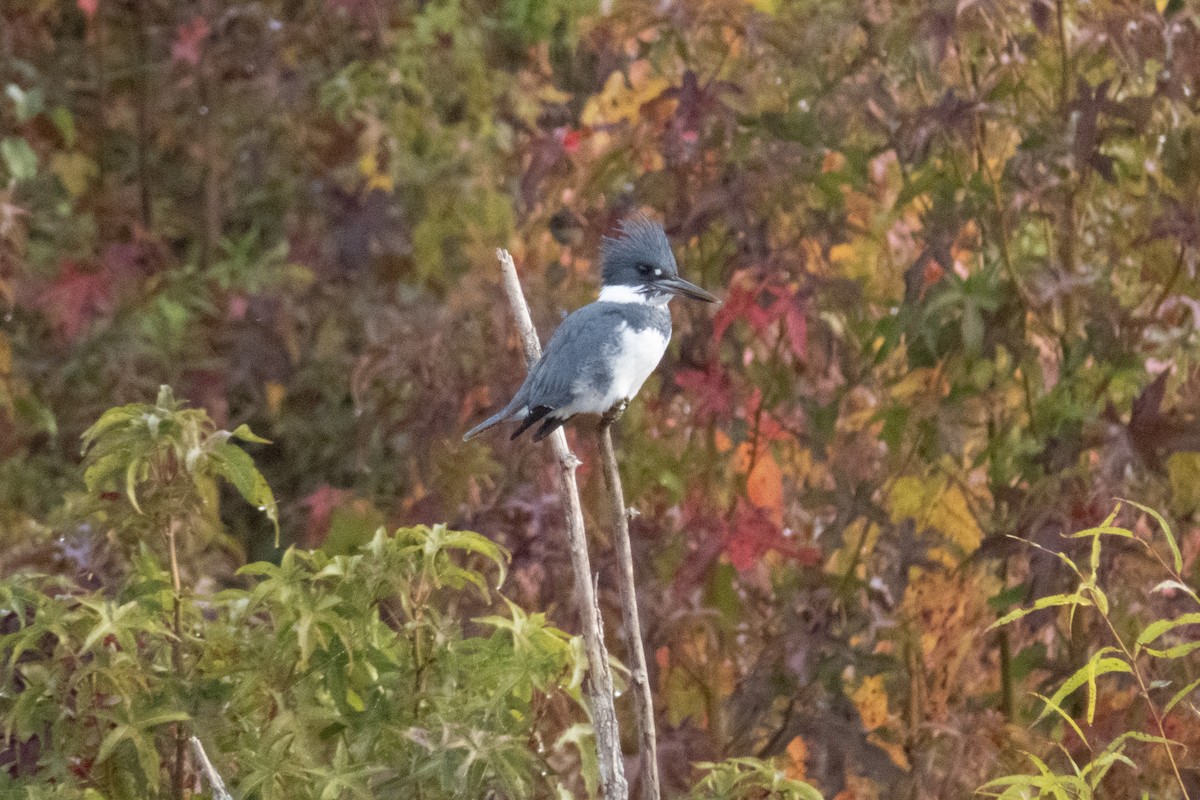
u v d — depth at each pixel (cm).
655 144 961
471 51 1166
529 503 968
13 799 607
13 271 1234
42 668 623
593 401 823
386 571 623
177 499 631
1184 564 918
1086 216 931
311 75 1259
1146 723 905
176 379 1291
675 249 948
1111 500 888
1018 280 909
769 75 948
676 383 963
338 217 1188
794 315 930
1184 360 909
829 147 941
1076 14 917
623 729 959
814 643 955
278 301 1258
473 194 1149
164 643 641
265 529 1277
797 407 986
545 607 955
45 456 1255
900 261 991
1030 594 899
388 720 623
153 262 1331
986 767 927
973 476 988
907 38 902
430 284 1184
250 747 617
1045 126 909
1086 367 926
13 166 1234
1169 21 898
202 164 1365
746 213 924
